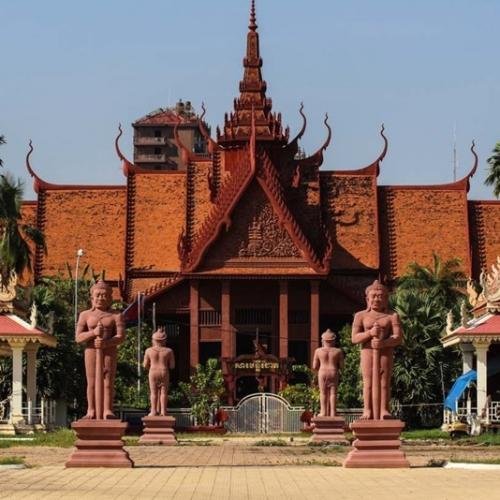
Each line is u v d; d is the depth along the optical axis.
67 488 28.16
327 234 88.88
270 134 93.94
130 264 94.56
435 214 96.62
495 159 81.81
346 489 27.86
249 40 96.31
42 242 73.50
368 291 34.81
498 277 60.31
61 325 67.12
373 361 34.25
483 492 26.94
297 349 88.62
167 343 89.62
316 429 53.31
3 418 61.69
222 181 95.12
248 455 42.81
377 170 97.31
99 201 97.38
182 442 54.66
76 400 70.06
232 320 87.50
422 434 58.69
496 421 58.56
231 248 86.12
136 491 27.55
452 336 60.38
